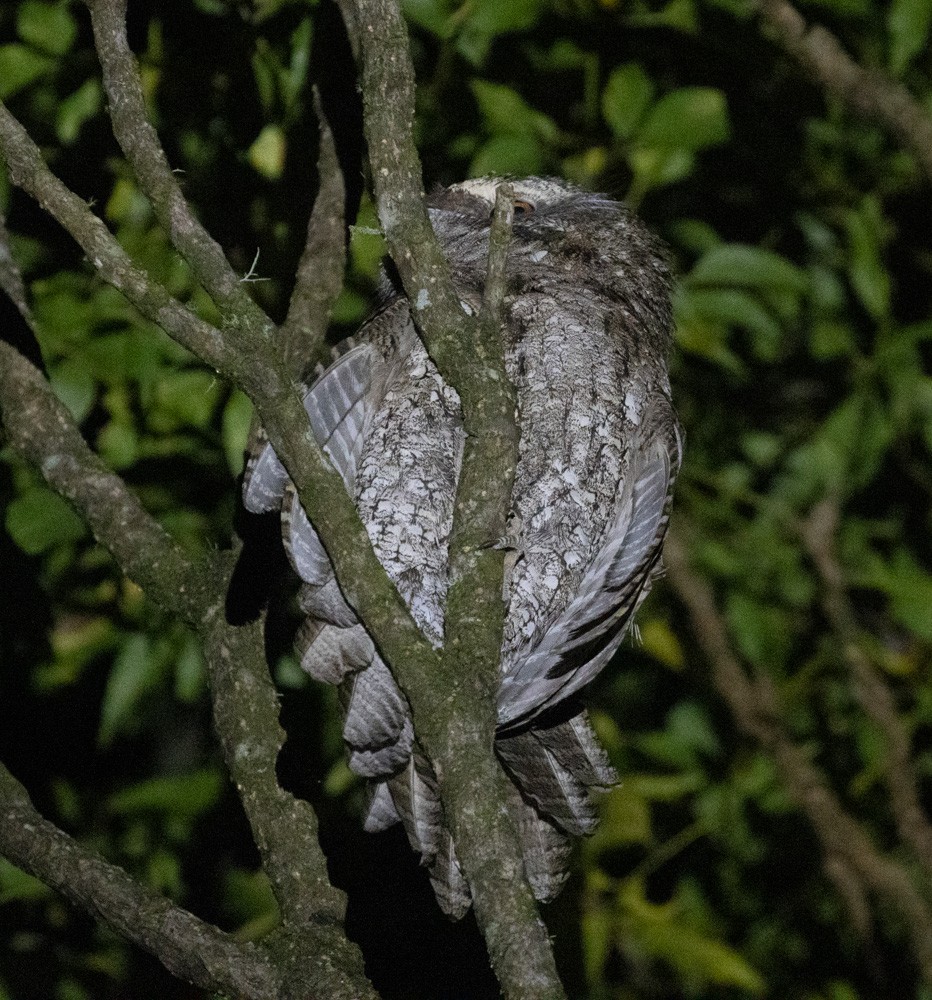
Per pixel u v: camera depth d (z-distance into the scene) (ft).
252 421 16.57
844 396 26.96
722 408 27.32
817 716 27.73
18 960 23.82
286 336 18.08
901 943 27.45
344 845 20.22
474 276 17.85
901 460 28.48
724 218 27.02
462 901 15.20
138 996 23.89
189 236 12.99
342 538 12.32
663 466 16.34
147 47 20.58
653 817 26.40
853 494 28.45
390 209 13.37
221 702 16.28
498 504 12.49
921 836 26.03
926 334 24.97
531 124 21.53
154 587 17.10
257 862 23.97
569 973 23.35
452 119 22.99
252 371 12.59
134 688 21.88
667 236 24.00
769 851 27.30
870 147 27.27
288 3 19.94
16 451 17.85
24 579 21.34
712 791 24.91
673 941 23.31
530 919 10.44
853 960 27.43
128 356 20.67
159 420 21.67
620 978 27.37
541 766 16.38
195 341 12.66
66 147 22.27
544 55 23.61
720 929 25.81
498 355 13.04
